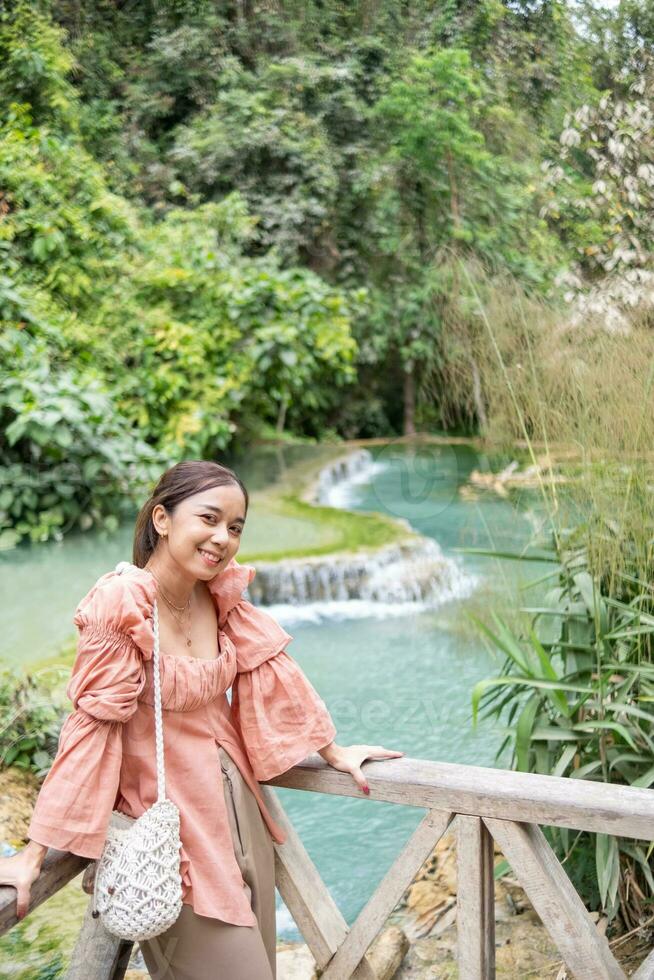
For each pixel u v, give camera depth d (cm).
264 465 904
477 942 151
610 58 797
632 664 218
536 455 244
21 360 661
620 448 222
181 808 141
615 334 245
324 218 1039
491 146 916
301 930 166
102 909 132
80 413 637
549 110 856
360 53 995
